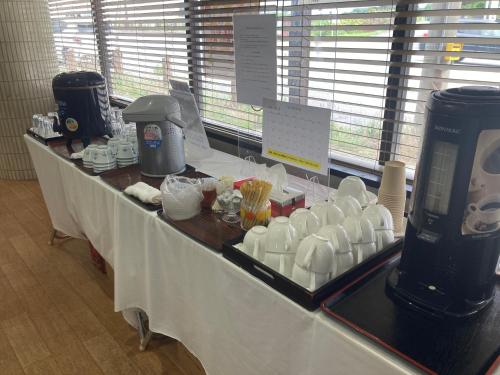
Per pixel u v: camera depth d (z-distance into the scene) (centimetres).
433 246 75
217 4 204
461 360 66
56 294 205
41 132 213
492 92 70
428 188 74
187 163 175
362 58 147
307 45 147
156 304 138
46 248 246
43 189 220
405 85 140
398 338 71
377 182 145
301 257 83
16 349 170
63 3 350
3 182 348
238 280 96
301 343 85
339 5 144
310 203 126
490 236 72
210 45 215
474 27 120
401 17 133
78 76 184
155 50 262
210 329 115
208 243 107
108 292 207
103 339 176
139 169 164
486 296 77
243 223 113
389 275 87
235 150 205
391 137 148
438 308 75
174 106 149
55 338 176
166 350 169
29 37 315
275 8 156
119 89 314
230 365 111
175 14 232
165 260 126
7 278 218
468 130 66
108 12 295
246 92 157
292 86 154
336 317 77
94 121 189
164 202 121
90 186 162
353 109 155
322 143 124
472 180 68
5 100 323
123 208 139
